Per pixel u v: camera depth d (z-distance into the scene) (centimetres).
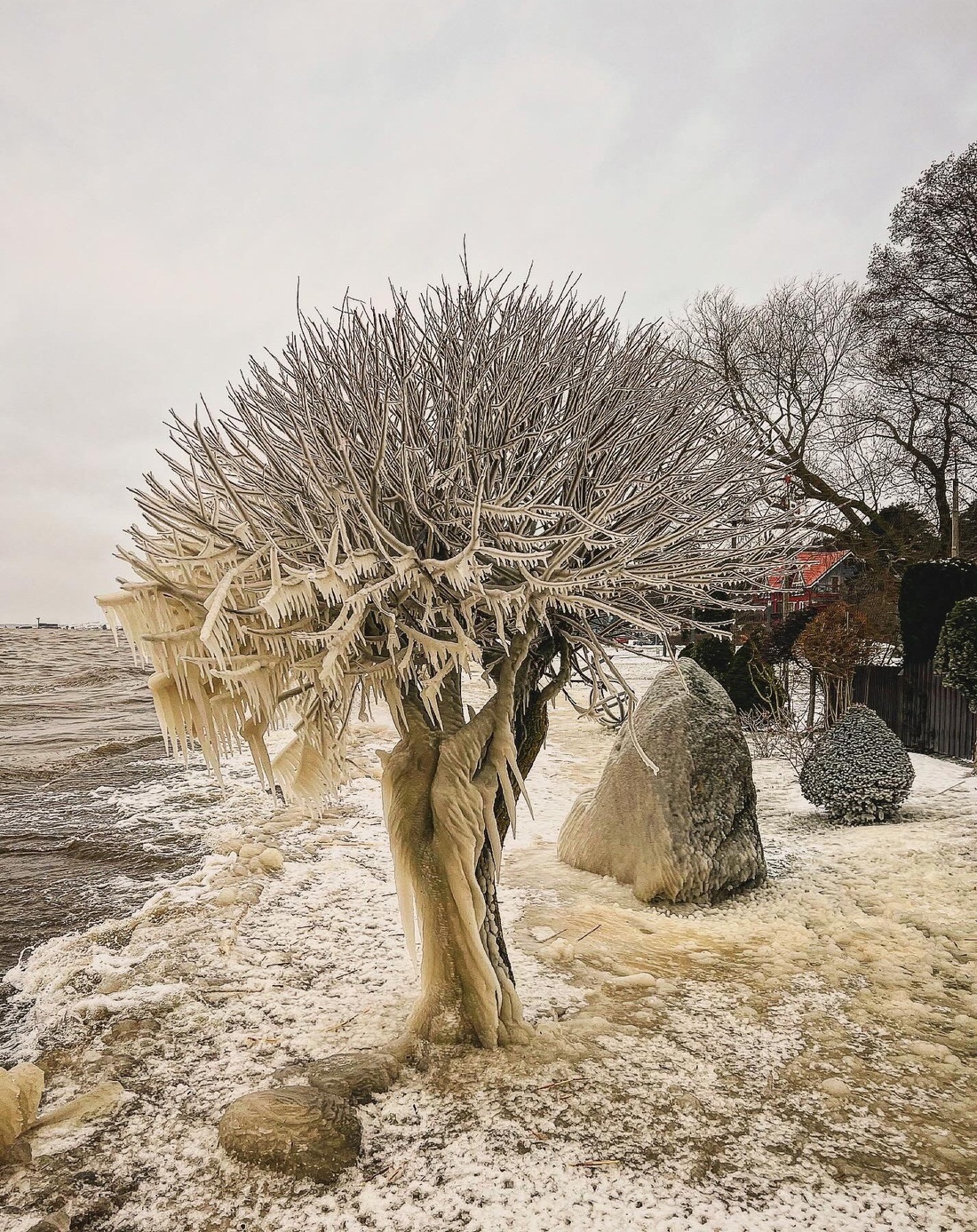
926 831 725
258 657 270
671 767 595
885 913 535
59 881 617
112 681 2783
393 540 274
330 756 335
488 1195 248
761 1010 393
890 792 790
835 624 1321
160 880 619
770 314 2450
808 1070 334
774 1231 233
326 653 279
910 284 2325
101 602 248
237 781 1012
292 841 723
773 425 1912
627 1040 356
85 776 1046
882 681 1395
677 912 549
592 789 705
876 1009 394
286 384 362
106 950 465
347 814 841
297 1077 315
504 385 329
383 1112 294
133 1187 253
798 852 706
